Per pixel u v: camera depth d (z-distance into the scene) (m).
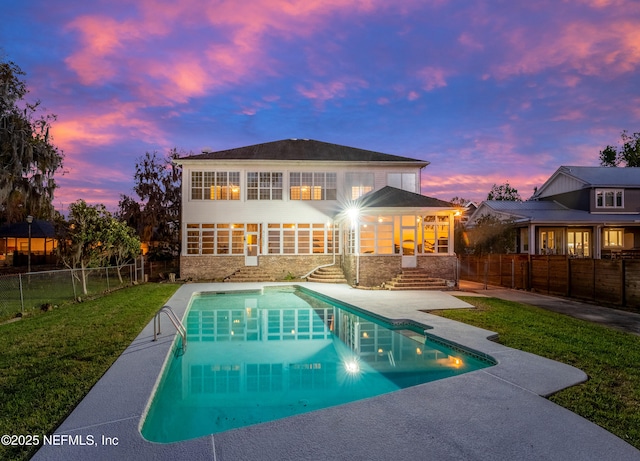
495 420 4.54
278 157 25.73
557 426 4.38
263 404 5.92
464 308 12.81
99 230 17.20
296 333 11.23
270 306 15.90
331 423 4.47
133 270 25.03
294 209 25.38
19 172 20.28
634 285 12.77
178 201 33.94
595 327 9.80
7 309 12.69
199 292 18.66
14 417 4.64
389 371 7.56
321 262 25.30
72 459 3.66
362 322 12.09
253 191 25.28
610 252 26.91
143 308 13.09
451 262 20.16
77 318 11.20
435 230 20.41
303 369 7.74
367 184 25.91
